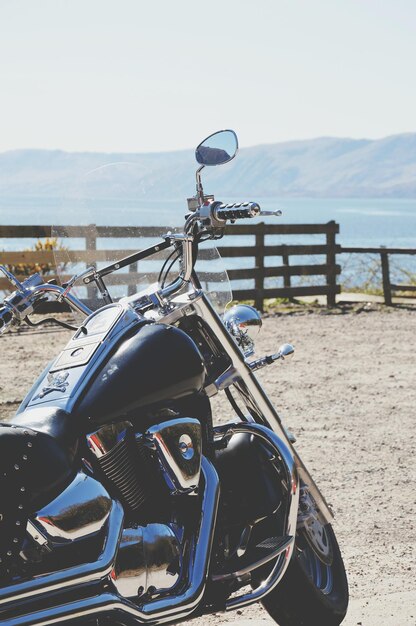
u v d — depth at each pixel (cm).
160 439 309
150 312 355
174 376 320
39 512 277
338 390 933
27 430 285
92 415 301
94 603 284
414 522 555
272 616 382
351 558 493
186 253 351
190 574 318
